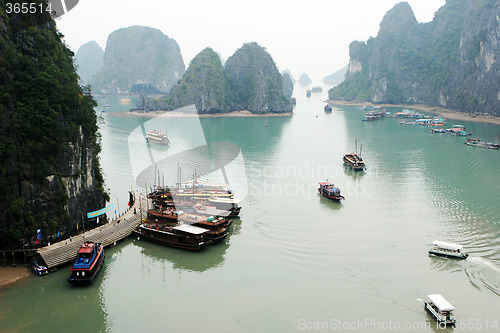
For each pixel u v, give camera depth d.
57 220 58.44
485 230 69.75
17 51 58.34
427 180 102.44
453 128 187.75
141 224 66.94
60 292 49.56
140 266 57.06
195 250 61.47
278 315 46.12
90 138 70.81
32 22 62.66
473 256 60.12
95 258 53.62
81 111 67.25
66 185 60.81
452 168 115.38
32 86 58.12
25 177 55.28
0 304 46.75
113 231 63.59
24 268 53.34
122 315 45.81
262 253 61.12
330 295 50.03
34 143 56.59
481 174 108.38
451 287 51.66
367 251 61.69
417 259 59.06
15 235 53.31
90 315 45.69
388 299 49.25
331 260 58.81
